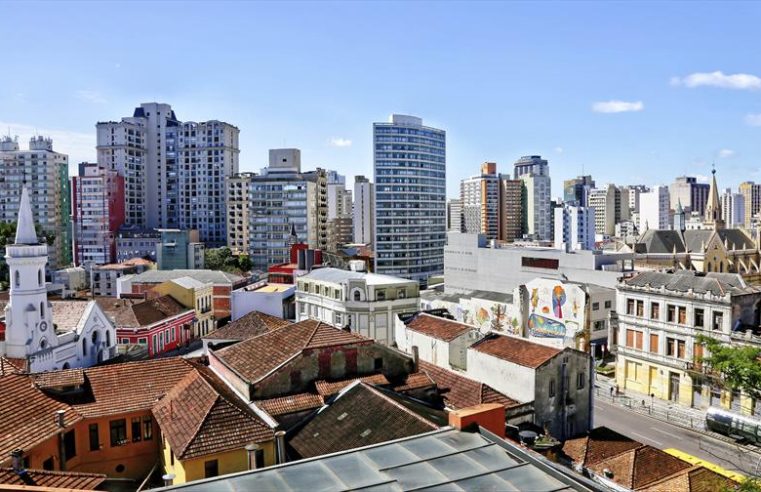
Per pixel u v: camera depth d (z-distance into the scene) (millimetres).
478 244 124750
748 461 50375
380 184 190375
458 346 54500
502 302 94812
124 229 191500
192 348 94000
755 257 138875
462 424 24016
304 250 114188
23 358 53375
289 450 32906
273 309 94562
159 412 35000
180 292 99125
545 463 21547
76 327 63000
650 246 133875
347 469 20750
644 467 37688
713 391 63531
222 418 31969
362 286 75500
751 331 59875
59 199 198875
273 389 36594
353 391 36750
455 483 19625
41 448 30719
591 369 46344
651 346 70562
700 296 64500
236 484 19750
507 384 45938
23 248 55000
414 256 195250
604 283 94625
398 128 190250
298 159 199250
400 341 62875
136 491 32219
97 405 35406
